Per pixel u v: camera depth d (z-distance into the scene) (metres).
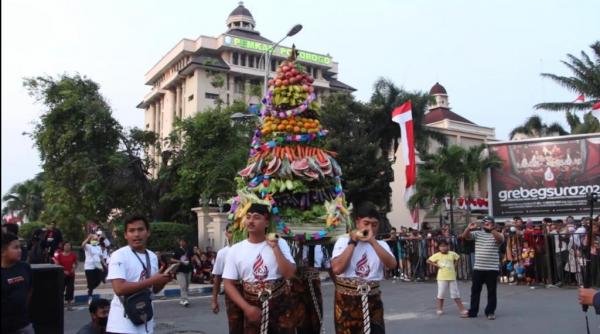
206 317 10.22
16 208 58.53
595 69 30.30
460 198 36.44
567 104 31.59
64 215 25.94
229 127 24.08
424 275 16.34
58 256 11.84
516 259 14.42
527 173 23.45
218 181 22.36
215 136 23.62
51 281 6.41
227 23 64.00
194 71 56.44
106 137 25.72
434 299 11.85
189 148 24.06
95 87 26.27
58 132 24.91
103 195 24.66
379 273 4.71
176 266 4.48
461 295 12.43
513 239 14.59
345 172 27.47
